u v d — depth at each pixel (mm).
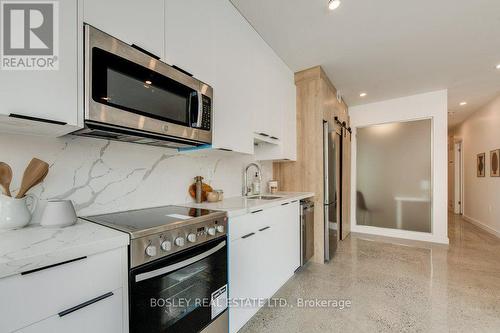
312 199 2869
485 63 2771
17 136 1043
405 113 3969
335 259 2949
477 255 3096
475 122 5074
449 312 1807
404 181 4004
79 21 923
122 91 1051
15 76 770
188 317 1180
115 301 869
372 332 1590
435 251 3260
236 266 1536
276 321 1705
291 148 2869
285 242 2229
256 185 2646
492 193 4316
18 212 960
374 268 2658
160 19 1251
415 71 3000
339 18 1973
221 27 1703
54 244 760
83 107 934
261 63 2242
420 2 1778
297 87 3039
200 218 1237
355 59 2680
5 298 620
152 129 1177
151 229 988
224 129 1726
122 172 1436
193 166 1954
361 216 4363
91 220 1161
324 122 2932
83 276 776
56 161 1157
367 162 4328
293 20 2004
